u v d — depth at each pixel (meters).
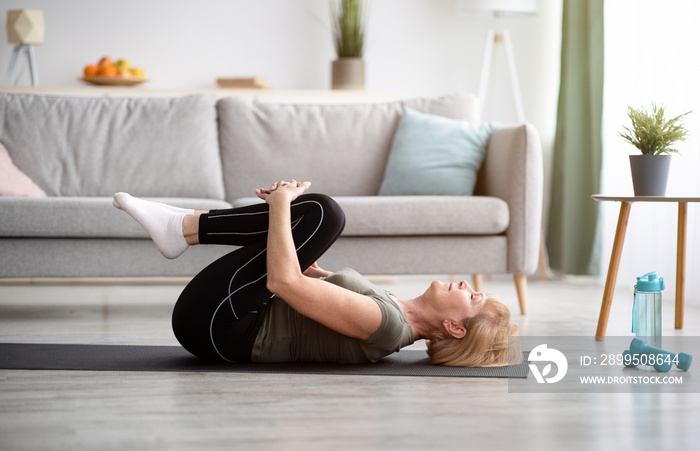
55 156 3.89
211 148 4.04
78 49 5.22
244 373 2.21
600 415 1.83
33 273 3.26
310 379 2.14
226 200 4.05
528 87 5.35
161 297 4.14
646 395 2.03
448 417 1.79
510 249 3.46
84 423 1.71
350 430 1.68
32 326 3.11
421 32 5.39
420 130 3.92
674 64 4.19
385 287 4.65
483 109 5.35
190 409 1.83
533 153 3.45
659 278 2.66
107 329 3.05
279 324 2.33
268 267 2.19
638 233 4.53
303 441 1.60
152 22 5.27
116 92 4.80
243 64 5.33
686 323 3.28
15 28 4.87
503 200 3.50
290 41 5.35
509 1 4.84
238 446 1.57
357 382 2.11
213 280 2.26
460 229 3.39
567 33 4.95
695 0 3.99
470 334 2.33
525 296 3.51
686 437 1.67
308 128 4.11
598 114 4.77
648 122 2.89
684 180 4.05
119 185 3.89
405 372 2.23
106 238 3.30
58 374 2.19
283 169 4.05
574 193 4.93
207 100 4.14
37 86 4.78
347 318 2.21
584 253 4.92
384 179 3.91
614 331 3.06
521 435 1.66
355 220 3.35
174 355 2.47
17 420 1.73
